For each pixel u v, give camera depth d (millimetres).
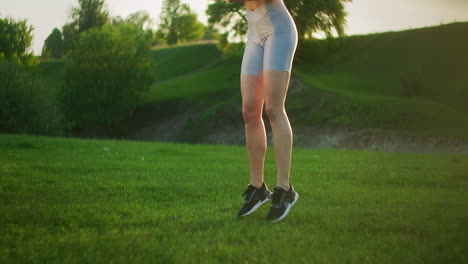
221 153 10180
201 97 46469
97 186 4293
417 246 2201
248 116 3145
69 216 2805
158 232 2457
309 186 4777
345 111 33531
